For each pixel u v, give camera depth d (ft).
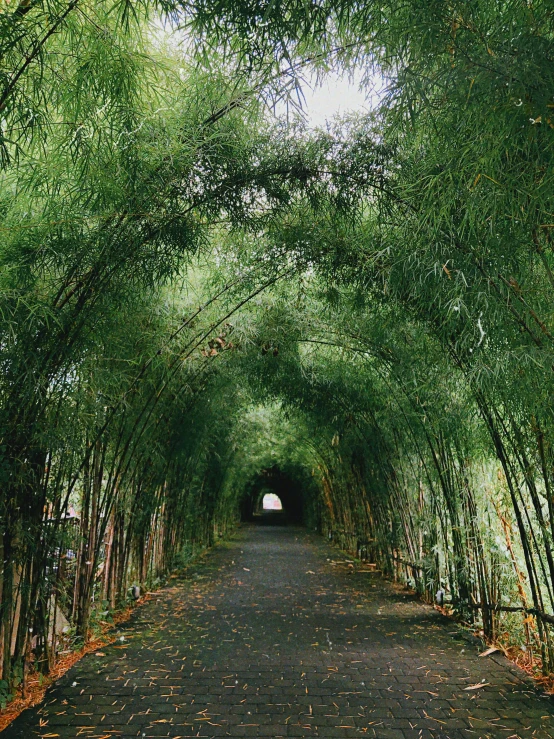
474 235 8.93
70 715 10.04
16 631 11.37
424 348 14.25
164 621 17.72
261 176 11.40
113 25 8.77
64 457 11.76
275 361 22.00
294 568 30.81
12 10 7.41
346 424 27.40
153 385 17.21
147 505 21.35
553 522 11.43
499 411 13.08
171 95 10.16
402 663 13.33
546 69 5.90
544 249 8.65
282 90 8.58
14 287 9.64
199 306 17.39
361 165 11.34
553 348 8.68
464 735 9.37
